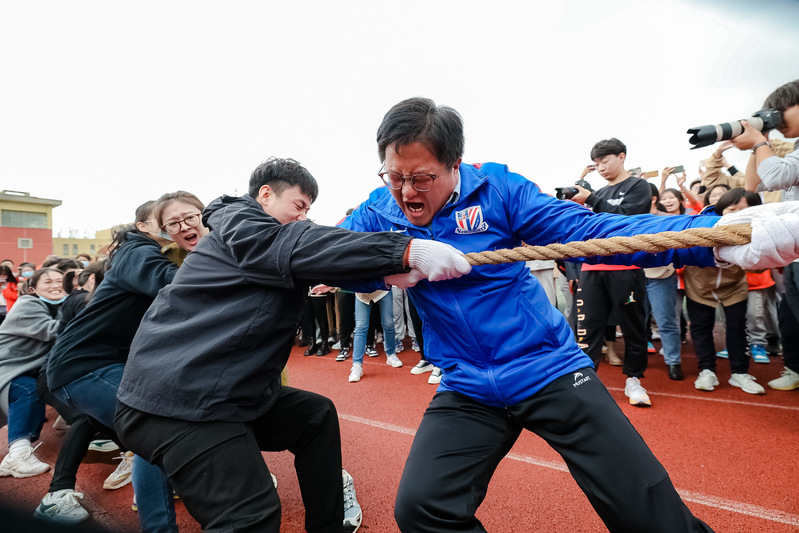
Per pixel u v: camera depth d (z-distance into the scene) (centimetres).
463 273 129
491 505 222
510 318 145
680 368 398
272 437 186
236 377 140
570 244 131
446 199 150
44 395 249
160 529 175
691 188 545
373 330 602
